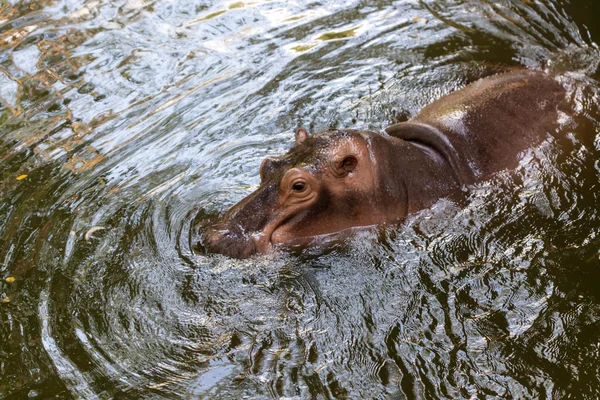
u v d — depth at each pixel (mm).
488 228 7652
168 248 7734
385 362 6129
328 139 7734
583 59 10961
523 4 12703
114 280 7348
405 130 8617
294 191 7527
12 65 12047
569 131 8969
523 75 9656
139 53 12062
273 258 7469
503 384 5812
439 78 10680
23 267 7660
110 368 6297
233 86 10898
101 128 10172
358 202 7707
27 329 6816
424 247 7477
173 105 10547
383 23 12406
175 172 9086
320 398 5840
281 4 13312
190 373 6191
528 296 6707
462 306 6664
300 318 6699
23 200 8797
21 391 6125
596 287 6734
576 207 7828
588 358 5977
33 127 10344
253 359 6281
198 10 13352
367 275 7172
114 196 8703
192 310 6891
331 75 10969
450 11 12656
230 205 8305
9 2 14195
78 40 12648
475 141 8445
